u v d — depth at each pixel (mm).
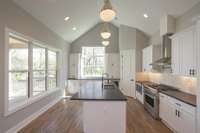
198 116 2668
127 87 8289
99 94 3635
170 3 4258
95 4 5996
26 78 4605
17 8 3896
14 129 3773
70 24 6863
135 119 4789
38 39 5113
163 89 4727
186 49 3473
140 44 8023
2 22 3361
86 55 9594
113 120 3236
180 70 3797
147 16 5789
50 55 6801
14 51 4094
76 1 5195
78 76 9258
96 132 3242
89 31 9461
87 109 3260
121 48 8539
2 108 3385
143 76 7895
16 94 4164
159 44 6094
